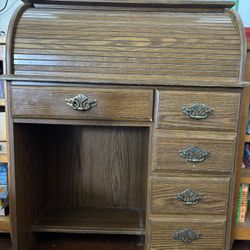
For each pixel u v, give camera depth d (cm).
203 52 110
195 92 107
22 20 113
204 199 112
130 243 145
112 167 156
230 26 113
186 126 108
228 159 110
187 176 111
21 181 121
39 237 146
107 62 110
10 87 107
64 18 114
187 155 109
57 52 109
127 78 107
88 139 154
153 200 113
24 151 124
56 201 159
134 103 107
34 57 109
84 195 159
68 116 108
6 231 138
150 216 114
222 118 108
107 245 143
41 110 108
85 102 107
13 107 108
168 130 109
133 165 155
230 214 114
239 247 142
